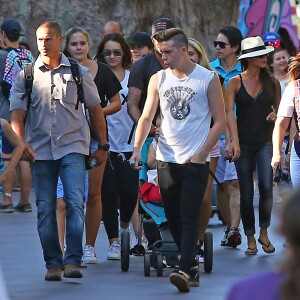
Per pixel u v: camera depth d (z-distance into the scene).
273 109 29.20
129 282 23.66
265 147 28.91
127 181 28.09
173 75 22.44
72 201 23.22
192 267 22.88
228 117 28.23
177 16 56.91
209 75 22.23
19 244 30.50
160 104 22.55
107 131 26.95
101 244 30.86
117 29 36.81
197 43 27.36
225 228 33.97
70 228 23.36
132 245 30.53
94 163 24.53
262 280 7.63
